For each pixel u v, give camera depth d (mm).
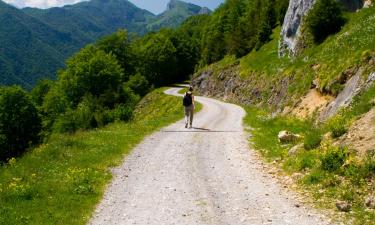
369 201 10547
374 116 14656
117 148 19672
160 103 85312
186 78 140250
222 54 98562
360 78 21469
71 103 76625
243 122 32531
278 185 13383
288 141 19672
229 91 71875
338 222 9852
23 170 16328
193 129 27016
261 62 64062
